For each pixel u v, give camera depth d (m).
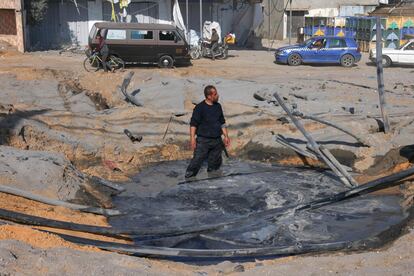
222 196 9.88
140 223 8.55
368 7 44.56
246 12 37.78
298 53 27.84
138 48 24.98
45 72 20.94
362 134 12.22
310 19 42.91
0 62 25.08
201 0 32.06
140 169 11.56
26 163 9.26
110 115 13.41
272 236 8.05
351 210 9.10
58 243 6.62
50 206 8.51
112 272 5.70
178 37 25.47
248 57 31.78
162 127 13.15
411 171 9.62
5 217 7.44
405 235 7.25
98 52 23.75
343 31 39.12
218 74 23.75
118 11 33.38
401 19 35.00
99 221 8.44
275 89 18.06
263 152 12.18
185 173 11.22
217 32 31.66
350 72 25.73
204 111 10.79
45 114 12.50
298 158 11.84
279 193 10.01
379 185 10.12
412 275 5.79
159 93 17.02
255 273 6.00
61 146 11.59
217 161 11.16
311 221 8.65
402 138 12.15
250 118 13.41
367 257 6.44
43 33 32.91
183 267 6.58
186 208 9.29
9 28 30.28
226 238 7.97
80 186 9.55
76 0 32.75
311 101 16.06
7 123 11.52
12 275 5.35
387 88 20.23
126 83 17.30
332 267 6.16
